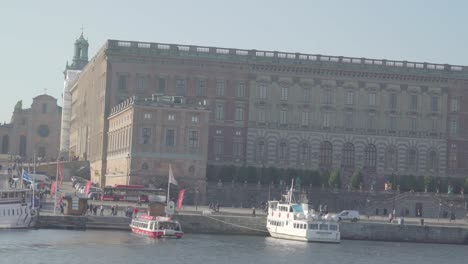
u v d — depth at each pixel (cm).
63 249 13300
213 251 13838
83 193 18638
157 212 16150
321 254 14162
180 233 15400
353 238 16775
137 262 12425
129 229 16288
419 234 16900
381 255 14438
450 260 14212
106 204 17725
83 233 15438
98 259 12531
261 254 13812
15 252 12825
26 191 16000
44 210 17262
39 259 12325
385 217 19425
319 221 15875
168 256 13062
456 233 16950
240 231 16650
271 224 16500
